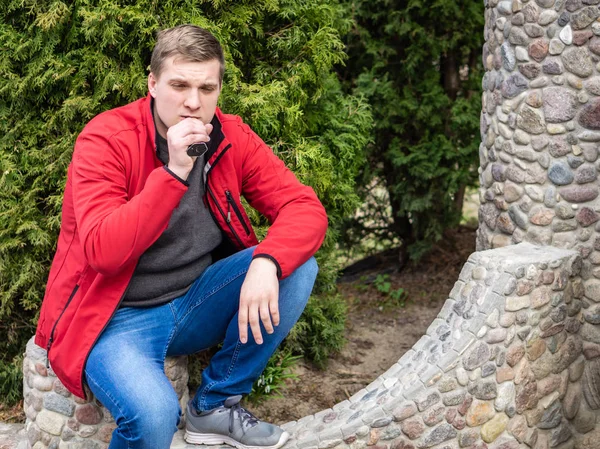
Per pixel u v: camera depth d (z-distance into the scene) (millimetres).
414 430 2623
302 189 2381
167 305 2275
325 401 3490
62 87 3016
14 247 3078
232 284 2268
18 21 3002
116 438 2039
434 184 5141
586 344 2990
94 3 2920
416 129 5121
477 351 2672
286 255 2176
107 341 2119
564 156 2906
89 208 2021
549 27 2852
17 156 3053
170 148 1969
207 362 3422
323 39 3311
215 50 2107
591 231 2924
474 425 2705
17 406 3375
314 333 3807
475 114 5043
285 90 3139
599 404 3021
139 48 2955
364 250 5695
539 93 2914
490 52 3170
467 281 2883
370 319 4609
